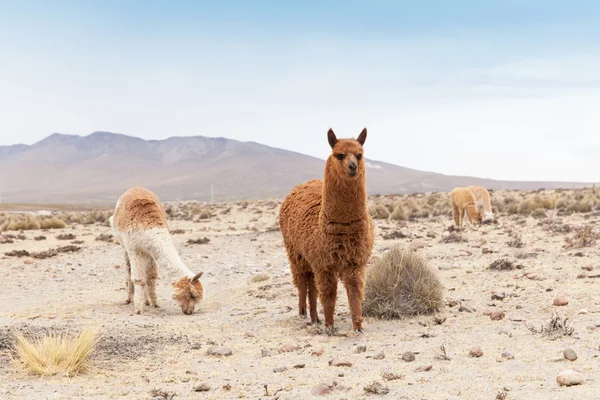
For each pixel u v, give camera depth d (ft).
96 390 21.21
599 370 19.42
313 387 19.65
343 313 34.76
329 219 27.84
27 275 59.41
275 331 31.22
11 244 86.89
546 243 56.95
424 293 32.53
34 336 29.45
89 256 74.33
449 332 27.48
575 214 93.09
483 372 20.36
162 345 28.68
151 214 39.29
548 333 25.11
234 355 26.30
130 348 27.96
